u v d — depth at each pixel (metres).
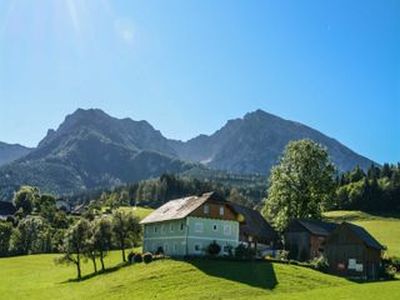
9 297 76.06
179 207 107.50
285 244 116.12
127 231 109.56
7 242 154.25
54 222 181.00
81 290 79.69
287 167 124.00
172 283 74.12
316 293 62.59
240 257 92.06
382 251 109.56
